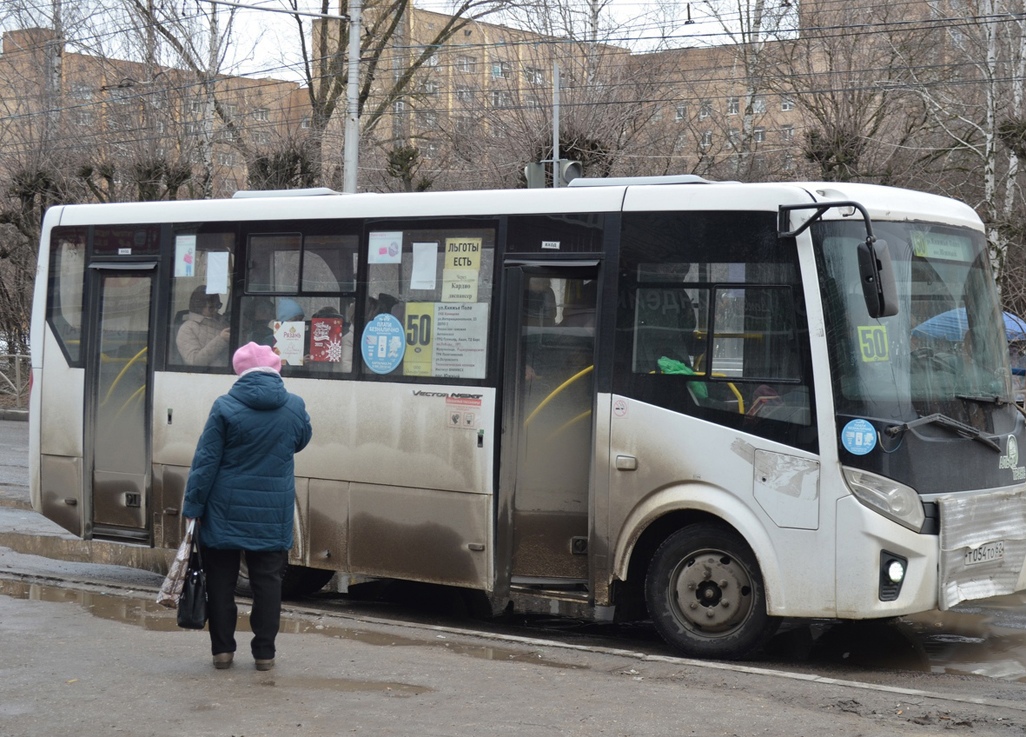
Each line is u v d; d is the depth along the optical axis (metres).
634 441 8.07
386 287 9.24
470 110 32.38
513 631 9.08
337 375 9.42
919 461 7.48
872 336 7.57
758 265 7.77
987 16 26.22
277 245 9.84
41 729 5.93
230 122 34.12
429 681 6.90
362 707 6.33
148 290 10.56
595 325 8.33
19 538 12.92
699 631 7.89
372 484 9.19
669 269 8.07
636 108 29.80
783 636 8.62
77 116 34.50
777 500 7.57
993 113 26.17
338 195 9.65
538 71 31.53
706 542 7.87
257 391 6.90
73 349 11.03
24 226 32.91
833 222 7.62
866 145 27.97
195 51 33.69
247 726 5.98
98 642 7.82
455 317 8.88
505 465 8.55
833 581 7.40
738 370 7.77
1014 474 8.13
